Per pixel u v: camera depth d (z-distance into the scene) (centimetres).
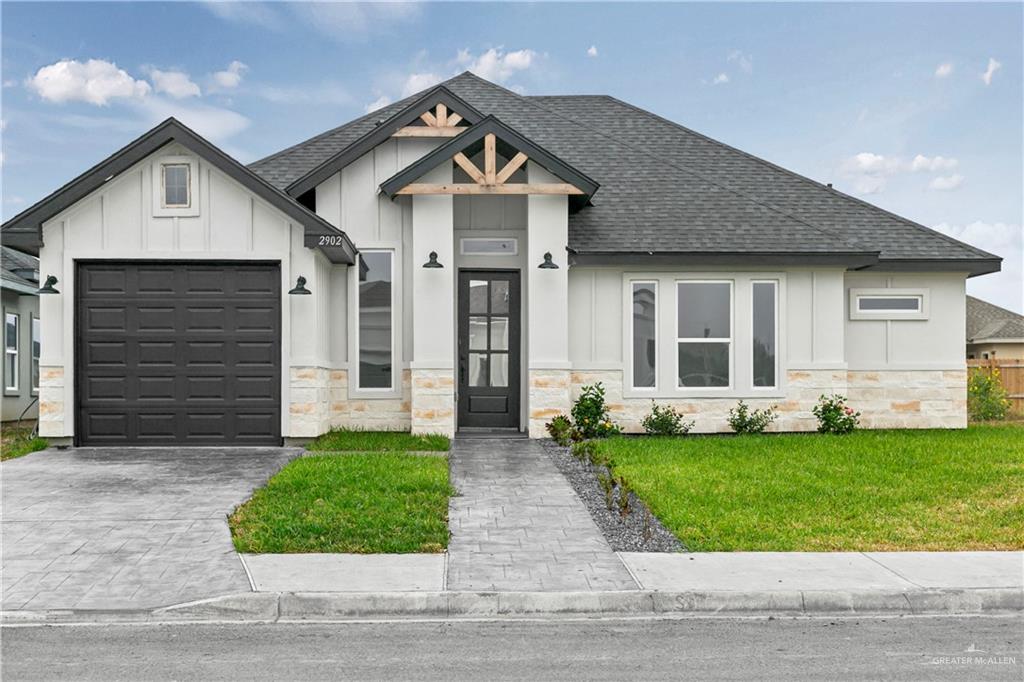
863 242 1564
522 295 1507
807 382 1497
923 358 1577
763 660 547
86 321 1303
